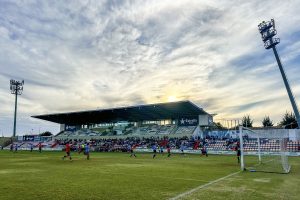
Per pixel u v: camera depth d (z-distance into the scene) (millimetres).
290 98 64500
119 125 83188
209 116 73250
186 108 65188
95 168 22578
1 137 89938
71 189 12391
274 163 27875
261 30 69125
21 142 87938
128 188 12680
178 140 64312
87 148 34656
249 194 11148
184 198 10453
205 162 29859
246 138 53906
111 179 15805
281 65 66625
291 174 18141
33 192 11625
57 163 27922
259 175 17625
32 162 29281
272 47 68125
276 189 12266
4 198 10406
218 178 16188
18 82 92250
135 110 69250
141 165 25703
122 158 37344
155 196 10844
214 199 10234
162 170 21047
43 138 88250
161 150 55406
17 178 16141
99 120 85562
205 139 61562
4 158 36719
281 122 86812
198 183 14227
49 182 14555
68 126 92750
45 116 82500
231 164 27047
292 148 45062
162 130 73188
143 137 73062
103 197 10656
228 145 55656
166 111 69125
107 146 65312
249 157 40375
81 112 74875
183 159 35656
